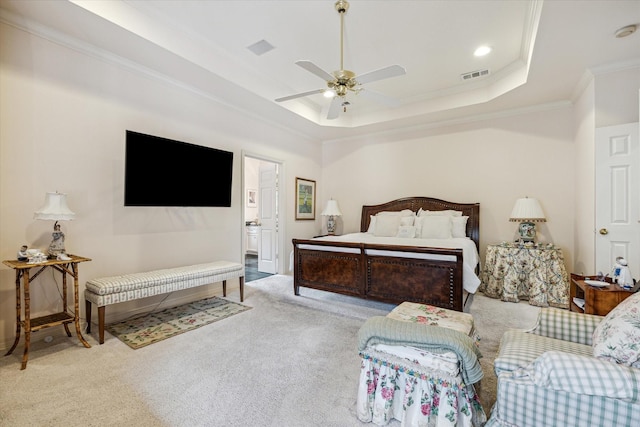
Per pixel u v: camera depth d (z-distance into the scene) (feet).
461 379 4.53
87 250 9.12
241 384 6.21
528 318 10.16
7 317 7.72
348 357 7.39
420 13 8.61
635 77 9.31
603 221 9.62
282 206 17.35
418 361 4.78
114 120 9.72
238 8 8.48
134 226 10.28
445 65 11.80
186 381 6.30
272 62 11.67
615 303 7.12
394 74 7.84
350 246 11.03
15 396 5.73
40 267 8.05
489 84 13.11
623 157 9.33
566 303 11.18
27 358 6.85
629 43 8.50
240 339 8.42
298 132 18.24
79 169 8.95
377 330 5.20
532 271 11.76
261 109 14.37
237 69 11.60
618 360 3.67
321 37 9.89
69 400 5.62
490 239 14.76
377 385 5.14
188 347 7.91
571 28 7.89
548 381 3.51
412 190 17.17
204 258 12.59
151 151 10.19
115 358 7.28
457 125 15.78
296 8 8.46
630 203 9.18
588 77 10.34
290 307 11.27
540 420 3.66
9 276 7.75
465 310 10.97
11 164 7.74
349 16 8.75
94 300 8.26
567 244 12.96
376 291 10.69
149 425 4.99
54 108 8.45
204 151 12.03
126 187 9.55
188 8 8.52
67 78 8.68
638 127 9.12
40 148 8.21
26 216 7.98
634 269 9.07
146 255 10.60
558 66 9.89
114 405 5.49
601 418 3.33
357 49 10.61
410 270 10.06
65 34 8.45
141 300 10.51
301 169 18.69
